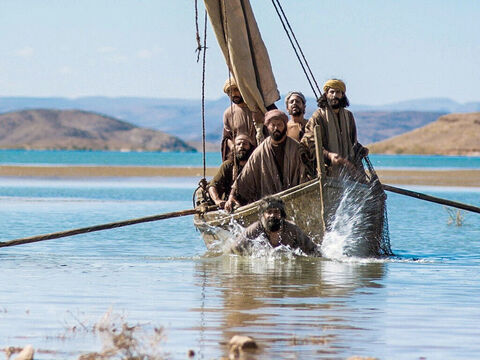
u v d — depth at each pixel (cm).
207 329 2183
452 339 2100
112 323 2239
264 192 3925
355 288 2886
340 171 3847
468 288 2903
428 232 5125
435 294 2770
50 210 6619
